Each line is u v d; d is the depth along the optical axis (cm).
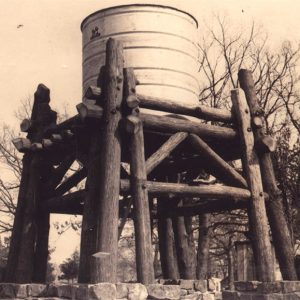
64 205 999
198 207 1126
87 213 845
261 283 912
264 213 967
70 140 985
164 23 950
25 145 1086
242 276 1689
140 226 810
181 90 945
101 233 781
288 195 1508
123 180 834
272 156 1472
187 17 992
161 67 930
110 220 787
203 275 1464
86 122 858
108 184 806
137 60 924
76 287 757
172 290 784
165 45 941
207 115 962
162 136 970
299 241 1558
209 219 1584
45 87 1145
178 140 915
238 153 1067
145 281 781
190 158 1105
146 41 933
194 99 984
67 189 1079
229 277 2342
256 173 984
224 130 987
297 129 1569
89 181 859
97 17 977
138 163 838
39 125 1107
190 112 938
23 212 1091
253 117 1012
